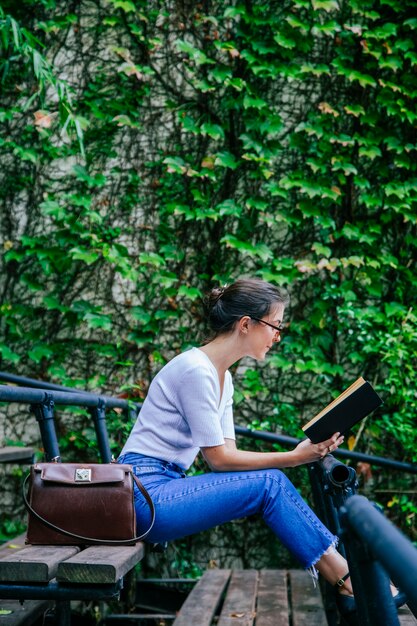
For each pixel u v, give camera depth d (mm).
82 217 4906
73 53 4988
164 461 2264
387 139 4914
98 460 4773
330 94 4988
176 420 2258
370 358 4855
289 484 2166
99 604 3984
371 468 4773
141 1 4992
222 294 2369
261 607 3055
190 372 2238
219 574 3846
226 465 2188
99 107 4957
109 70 4984
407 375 4699
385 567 736
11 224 4930
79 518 1987
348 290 4809
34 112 4898
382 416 4789
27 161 4953
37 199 4934
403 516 4789
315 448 2158
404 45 4891
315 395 4863
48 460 2316
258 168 4906
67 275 4914
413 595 634
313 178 4898
